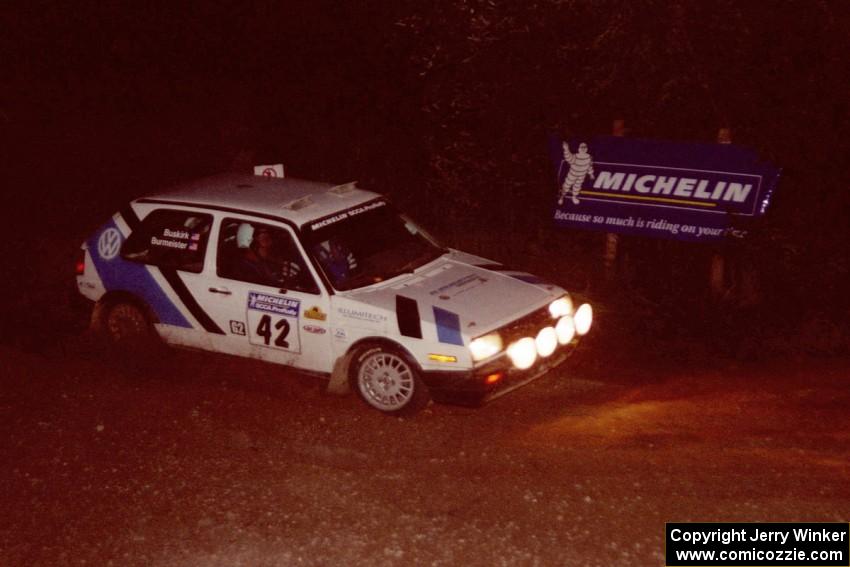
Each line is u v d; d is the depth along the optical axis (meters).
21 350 9.47
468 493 6.53
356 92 15.59
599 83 10.22
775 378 8.87
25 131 17.27
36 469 6.97
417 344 7.64
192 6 19.12
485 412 8.02
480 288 8.20
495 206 12.43
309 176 14.65
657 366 9.30
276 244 8.29
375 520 6.16
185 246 8.69
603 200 10.47
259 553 5.80
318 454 7.20
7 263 12.17
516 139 11.48
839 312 10.21
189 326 8.70
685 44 9.65
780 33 9.44
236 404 8.14
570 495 6.46
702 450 7.19
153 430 7.61
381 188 13.81
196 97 18.44
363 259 8.35
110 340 9.18
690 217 10.08
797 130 9.77
